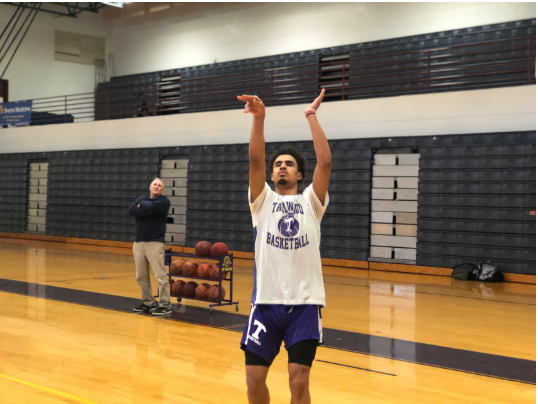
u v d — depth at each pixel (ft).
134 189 48.55
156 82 60.03
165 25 60.95
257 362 7.63
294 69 50.06
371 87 46.21
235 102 52.47
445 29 44.65
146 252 20.45
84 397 11.52
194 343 16.47
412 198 36.19
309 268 7.77
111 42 66.03
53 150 54.65
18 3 61.21
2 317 19.65
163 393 11.90
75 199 52.37
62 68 64.44
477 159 33.78
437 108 35.37
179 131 46.50
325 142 8.09
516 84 40.04
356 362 14.76
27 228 56.59
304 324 7.55
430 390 12.49
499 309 23.41
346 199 38.19
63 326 18.43
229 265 21.66
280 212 7.88
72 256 41.19
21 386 12.16
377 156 37.35
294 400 7.34
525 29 40.98
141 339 16.87
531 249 32.07
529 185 32.27
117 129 50.24
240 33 55.42
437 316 21.57
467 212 34.06
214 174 43.83
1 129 58.75
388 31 47.16
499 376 13.67
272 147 40.93
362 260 37.58
